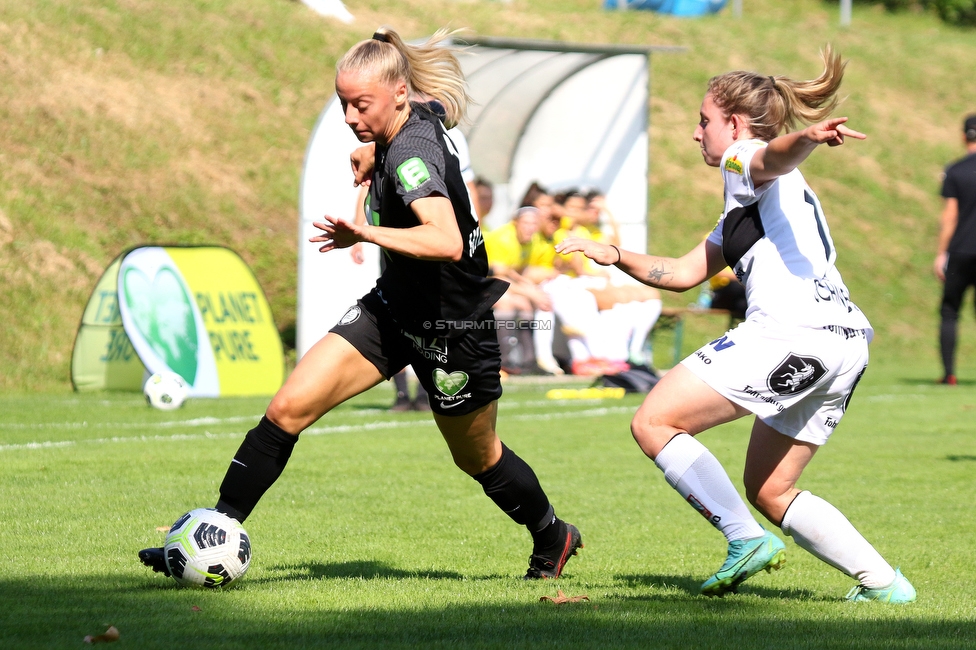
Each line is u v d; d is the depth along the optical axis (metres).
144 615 12.05
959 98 89.50
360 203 17.14
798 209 13.15
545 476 25.38
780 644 11.05
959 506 21.83
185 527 13.63
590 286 47.97
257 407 37.62
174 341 40.41
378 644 10.84
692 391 13.04
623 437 32.16
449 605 12.81
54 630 11.30
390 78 12.99
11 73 56.41
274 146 61.28
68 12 62.72
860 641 11.23
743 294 48.59
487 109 51.88
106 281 42.31
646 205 52.12
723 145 13.62
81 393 41.44
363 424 34.31
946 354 48.09
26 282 45.94
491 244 47.31
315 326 43.78
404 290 13.19
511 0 89.50
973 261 46.97
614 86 52.09
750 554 13.12
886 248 69.44
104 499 20.91
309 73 68.00
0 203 48.75
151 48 63.66
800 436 13.50
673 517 20.64
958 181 46.34
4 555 15.91
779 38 90.19
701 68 82.00
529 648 10.76
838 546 13.67
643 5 95.31
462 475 24.97
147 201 53.50
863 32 97.31
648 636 11.34
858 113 82.69
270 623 11.73
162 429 31.81
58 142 54.12
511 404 40.59
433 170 12.60
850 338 12.99
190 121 60.00
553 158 53.75
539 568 15.10
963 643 11.15
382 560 16.41
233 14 69.50
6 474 23.59
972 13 119.56
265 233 55.44
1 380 41.56
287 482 23.70
